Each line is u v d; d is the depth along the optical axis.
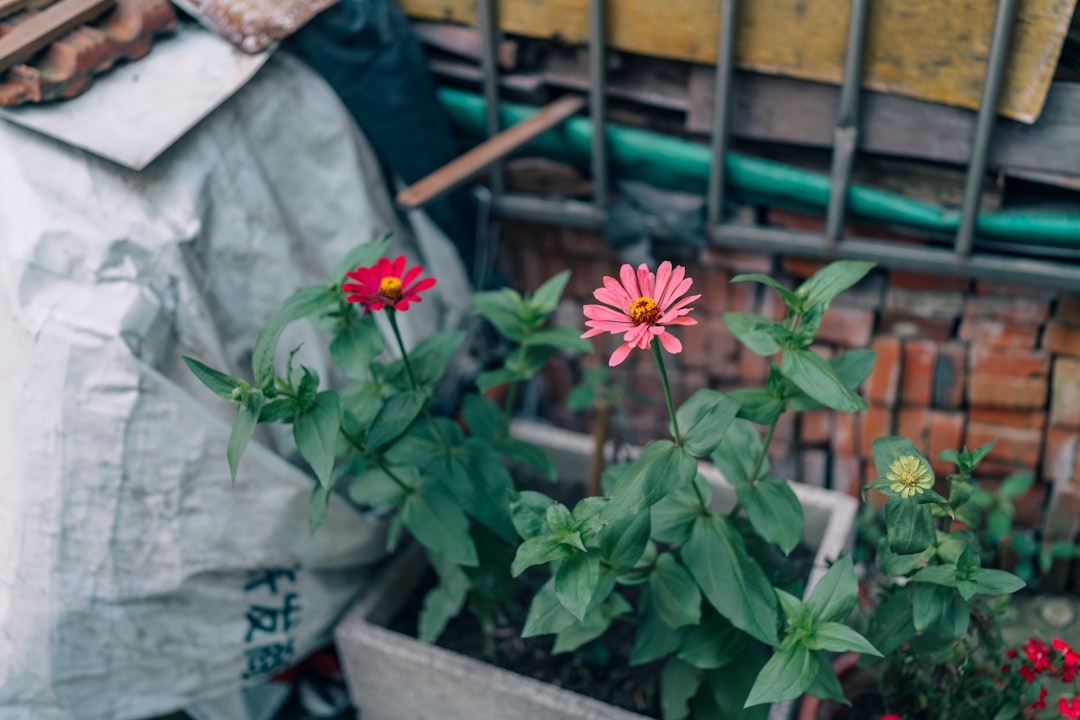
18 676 1.29
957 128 1.38
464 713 1.40
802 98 1.43
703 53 1.42
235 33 1.37
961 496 1.09
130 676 1.34
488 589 1.36
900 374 1.55
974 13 1.31
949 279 1.48
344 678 1.51
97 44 1.32
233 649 1.38
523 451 1.36
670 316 1.02
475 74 1.53
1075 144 1.35
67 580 1.29
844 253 1.48
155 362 1.28
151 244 1.28
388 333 1.48
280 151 1.41
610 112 1.53
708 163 1.49
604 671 1.40
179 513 1.31
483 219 1.62
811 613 1.13
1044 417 1.52
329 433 1.13
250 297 1.38
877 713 1.34
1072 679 1.22
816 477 1.64
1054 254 1.42
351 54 1.43
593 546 1.15
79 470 1.27
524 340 1.29
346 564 1.43
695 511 1.22
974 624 1.24
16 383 1.27
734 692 1.24
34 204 1.26
